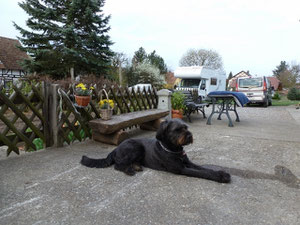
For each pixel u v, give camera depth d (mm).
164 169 3057
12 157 3666
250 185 2721
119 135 4383
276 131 6227
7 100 3486
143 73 26562
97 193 2484
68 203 2275
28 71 15898
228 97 7016
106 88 5297
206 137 5402
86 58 15984
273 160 3695
